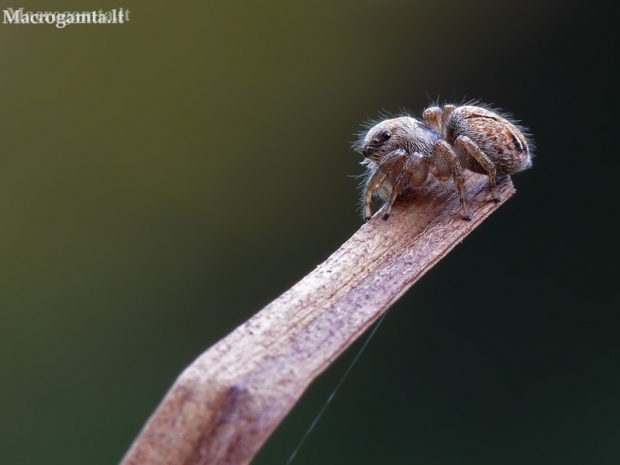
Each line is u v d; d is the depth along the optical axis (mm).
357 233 63
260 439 57
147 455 57
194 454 56
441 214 65
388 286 62
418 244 63
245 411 57
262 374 59
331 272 62
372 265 62
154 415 58
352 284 61
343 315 61
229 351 59
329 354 60
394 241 63
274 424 58
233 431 57
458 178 66
